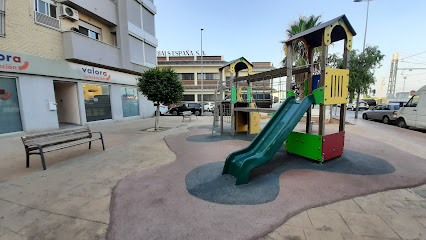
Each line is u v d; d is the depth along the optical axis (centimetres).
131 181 363
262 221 236
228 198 292
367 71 1430
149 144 675
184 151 574
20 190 330
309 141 444
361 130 877
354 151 525
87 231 227
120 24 1321
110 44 1244
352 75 1420
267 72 688
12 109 821
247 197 293
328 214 247
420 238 203
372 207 261
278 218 241
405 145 597
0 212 265
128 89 1520
